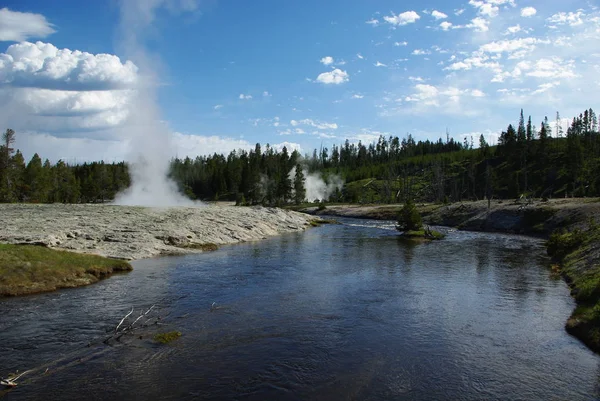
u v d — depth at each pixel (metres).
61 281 28.42
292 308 23.88
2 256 28.80
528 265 37.84
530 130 142.50
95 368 15.77
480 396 14.16
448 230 75.25
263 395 13.96
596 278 26.19
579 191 97.38
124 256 39.38
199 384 14.65
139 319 21.47
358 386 14.71
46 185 105.06
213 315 22.39
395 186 164.75
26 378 14.87
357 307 24.19
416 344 18.64
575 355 17.58
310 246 51.19
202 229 55.00
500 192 123.38
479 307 24.33
